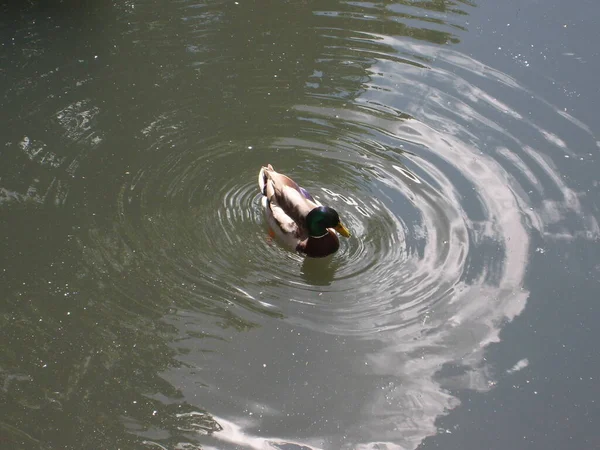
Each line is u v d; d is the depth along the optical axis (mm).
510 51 10617
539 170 8500
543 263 7375
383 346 6578
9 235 7594
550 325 6758
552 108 9500
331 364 6414
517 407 6055
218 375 6297
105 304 6914
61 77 9914
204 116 9352
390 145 8938
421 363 6418
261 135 9078
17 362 6352
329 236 7520
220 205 8117
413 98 9719
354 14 11516
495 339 6629
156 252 7496
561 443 5785
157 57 10383
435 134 9094
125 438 5758
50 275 7191
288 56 10508
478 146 8883
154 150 8781
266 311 6922
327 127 9234
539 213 7949
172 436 5785
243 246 7664
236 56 10477
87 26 11008
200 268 7363
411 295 7078
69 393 6109
